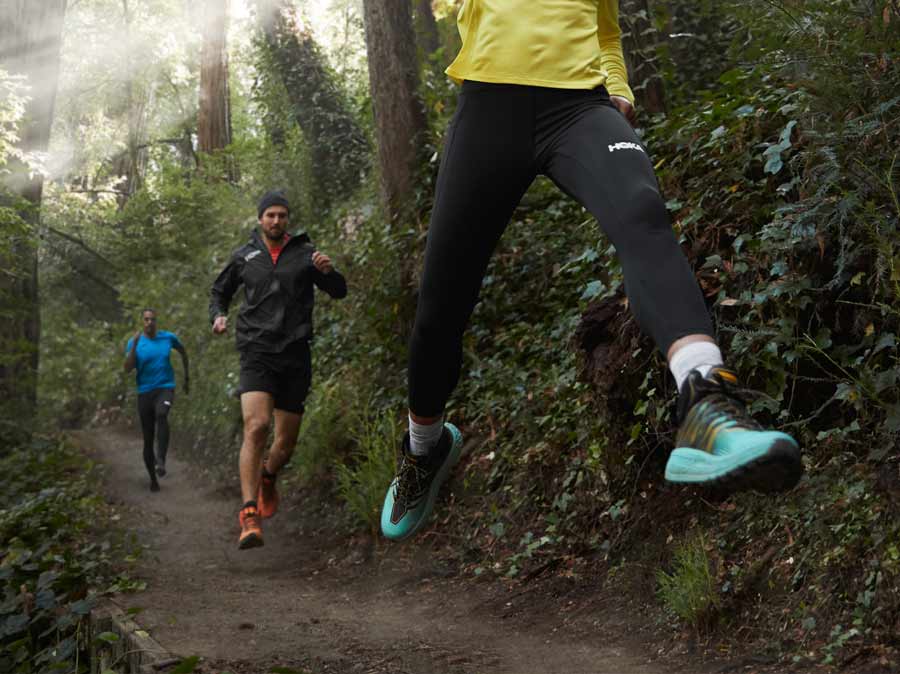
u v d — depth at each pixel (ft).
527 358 20.31
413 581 16.57
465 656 11.79
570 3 5.97
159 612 14.30
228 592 16.78
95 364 57.67
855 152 11.16
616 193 5.24
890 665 9.06
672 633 11.44
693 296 4.89
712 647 10.78
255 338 19.72
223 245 45.39
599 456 15.10
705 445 4.44
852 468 11.14
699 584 11.34
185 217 52.39
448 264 5.96
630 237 5.09
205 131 68.80
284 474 26.66
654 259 4.98
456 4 38.42
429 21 39.29
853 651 9.51
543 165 5.80
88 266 59.26
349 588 17.06
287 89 41.42
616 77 6.97
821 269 11.84
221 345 39.78
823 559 10.52
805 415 12.45
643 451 14.33
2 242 30.60
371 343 25.91
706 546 12.25
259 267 20.10
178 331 44.57
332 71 42.11
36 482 27.07
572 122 5.68
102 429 55.52
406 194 25.71
